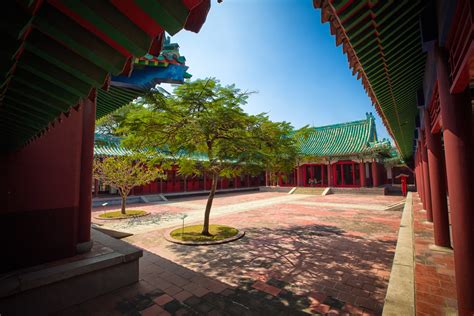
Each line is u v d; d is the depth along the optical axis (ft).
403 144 52.80
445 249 21.95
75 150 18.30
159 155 33.91
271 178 35.86
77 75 5.07
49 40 4.55
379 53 13.53
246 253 25.57
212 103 26.68
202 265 22.31
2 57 4.35
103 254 18.03
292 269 21.39
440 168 22.71
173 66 19.56
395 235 32.91
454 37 10.54
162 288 17.88
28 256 15.87
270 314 14.74
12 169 15.67
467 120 12.09
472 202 11.93
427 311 12.69
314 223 40.86
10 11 3.68
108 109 26.86
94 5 3.81
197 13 5.52
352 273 20.49
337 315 14.62
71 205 17.87
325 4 10.21
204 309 15.23
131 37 4.28
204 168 32.96
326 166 109.91
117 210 56.08
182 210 56.70
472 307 11.68
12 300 13.38
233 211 54.70
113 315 14.53
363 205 62.64
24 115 8.30
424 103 21.90
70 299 15.42
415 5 10.99
